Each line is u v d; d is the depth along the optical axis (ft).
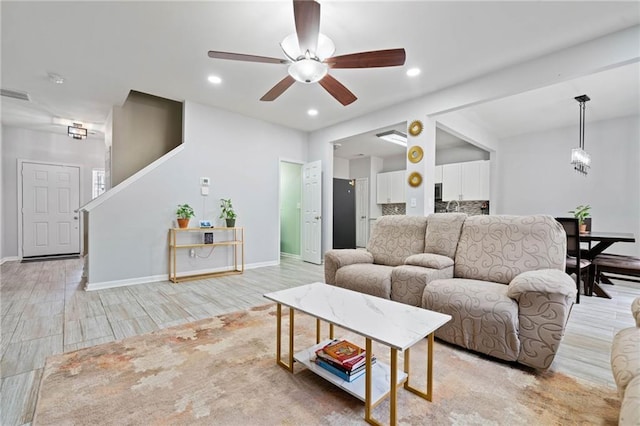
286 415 4.62
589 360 6.38
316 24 6.36
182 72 11.05
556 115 15.42
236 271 15.42
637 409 2.79
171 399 4.97
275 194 17.66
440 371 5.92
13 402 4.89
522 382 5.53
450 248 8.98
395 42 9.04
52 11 7.64
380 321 4.91
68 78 11.50
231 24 8.25
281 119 16.75
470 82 11.46
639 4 7.29
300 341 7.25
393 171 26.05
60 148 19.70
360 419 4.55
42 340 7.20
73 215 20.15
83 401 4.88
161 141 15.12
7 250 18.13
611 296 11.32
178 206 13.91
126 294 11.20
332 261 10.19
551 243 7.48
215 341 7.19
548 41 8.96
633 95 12.81
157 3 7.39
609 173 15.96
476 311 6.43
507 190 19.35
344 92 9.24
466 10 7.62
